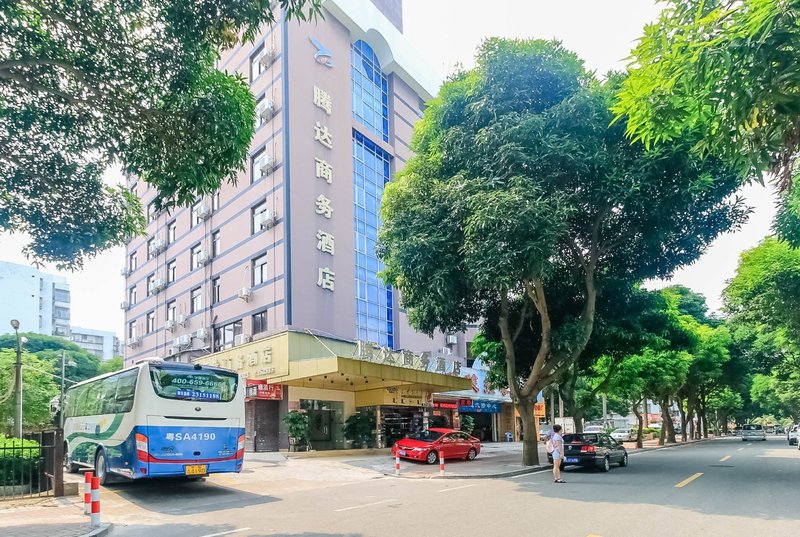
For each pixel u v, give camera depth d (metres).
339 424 29.05
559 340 18.64
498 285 14.66
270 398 25.50
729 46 4.98
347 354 28.62
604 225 18.20
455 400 36.94
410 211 17.33
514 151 15.20
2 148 9.76
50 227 10.48
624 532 8.45
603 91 16.38
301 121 28.36
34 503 12.03
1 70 8.18
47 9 8.14
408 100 39.31
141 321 38.25
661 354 30.48
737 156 5.66
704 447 38.12
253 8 8.04
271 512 10.80
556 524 9.09
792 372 36.69
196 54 8.84
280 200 27.00
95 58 8.98
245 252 28.73
